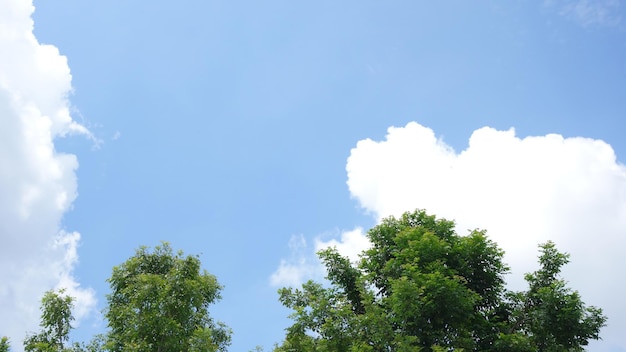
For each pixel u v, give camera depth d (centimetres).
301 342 2292
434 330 2244
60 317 2567
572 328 2338
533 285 2567
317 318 2375
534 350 2248
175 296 2416
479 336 2395
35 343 2464
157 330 2306
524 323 2467
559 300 2370
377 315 2184
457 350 2053
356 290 2627
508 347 2273
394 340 2125
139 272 2702
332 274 2688
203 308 2755
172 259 2755
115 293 2688
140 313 2358
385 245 2738
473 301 2253
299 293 2586
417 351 2050
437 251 2452
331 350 2180
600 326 2361
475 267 2547
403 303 2148
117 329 2523
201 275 2659
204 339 2358
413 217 2838
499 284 2592
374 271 2603
